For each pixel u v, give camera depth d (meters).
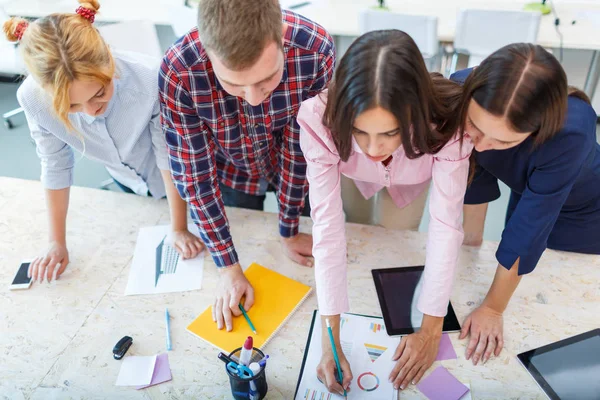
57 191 1.36
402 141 0.85
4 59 2.58
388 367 1.07
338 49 3.07
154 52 2.13
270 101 1.15
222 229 1.24
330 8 2.99
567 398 1.00
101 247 1.39
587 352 1.08
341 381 1.02
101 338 1.15
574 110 0.93
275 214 1.50
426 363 1.06
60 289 1.28
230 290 1.22
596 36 2.50
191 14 2.61
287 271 1.30
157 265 1.34
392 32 0.81
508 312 1.17
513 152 1.02
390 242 1.37
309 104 1.01
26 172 2.72
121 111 1.29
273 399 1.02
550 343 1.10
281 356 1.10
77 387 1.05
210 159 1.23
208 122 1.17
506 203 2.44
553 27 2.61
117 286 1.28
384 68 0.76
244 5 0.79
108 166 1.66
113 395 1.04
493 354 1.09
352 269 1.29
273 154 1.47
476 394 1.01
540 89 0.78
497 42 2.44
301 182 1.29
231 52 0.81
